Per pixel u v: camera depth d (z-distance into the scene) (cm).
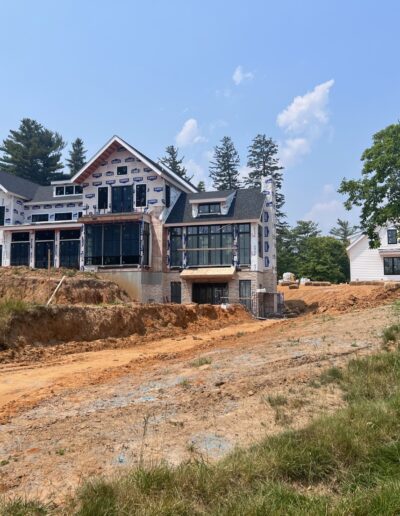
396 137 2627
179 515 427
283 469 504
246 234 3628
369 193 2675
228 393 838
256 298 3516
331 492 475
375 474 493
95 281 2655
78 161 8162
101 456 590
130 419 737
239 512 420
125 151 3925
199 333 2258
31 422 766
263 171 7719
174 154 8319
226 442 620
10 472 553
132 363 1330
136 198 3866
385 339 1158
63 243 4038
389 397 732
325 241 6172
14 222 4406
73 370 1258
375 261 4434
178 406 789
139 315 2136
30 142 7462
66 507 457
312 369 957
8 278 2498
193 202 3772
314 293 3959
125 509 433
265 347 1270
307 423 646
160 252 3741
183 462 536
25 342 1534
